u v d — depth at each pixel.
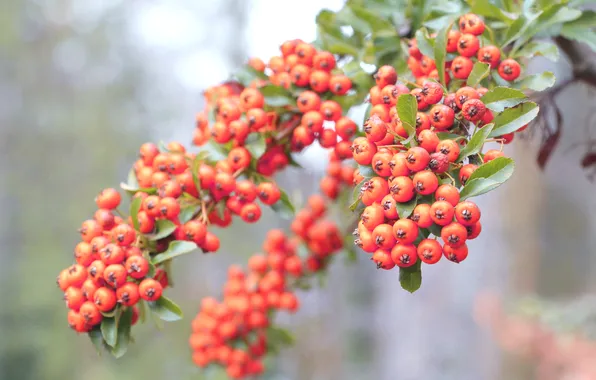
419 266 1.87
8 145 17.66
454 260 1.79
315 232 3.69
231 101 2.52
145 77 18.83
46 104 17.84
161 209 2.21
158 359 13.88
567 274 22.52
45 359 14.64
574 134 14.57
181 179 2.34
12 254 17.41
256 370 3.71
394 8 2.69
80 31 18.80
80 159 17.09
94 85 18.20
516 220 12.41
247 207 2.47
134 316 2.24
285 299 3.68
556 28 2.41
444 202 1.71
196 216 2.46
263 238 16.81
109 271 2.04
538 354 8.05
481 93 2.01
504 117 1.93
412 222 1.76
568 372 7.17
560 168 20.20
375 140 1.86
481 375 12.04
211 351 3.58
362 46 2.79
